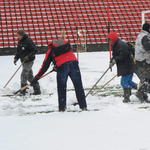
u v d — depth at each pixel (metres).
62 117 7.70
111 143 5.25
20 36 13.38
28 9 46.41
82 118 7.46
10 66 25.80
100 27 46.69
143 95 10.18
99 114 7.95
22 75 13.52
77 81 8.78
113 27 47.06
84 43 44.00
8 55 41.28
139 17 48.88
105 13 48.56
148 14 49.62
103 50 44.47
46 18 46.06
